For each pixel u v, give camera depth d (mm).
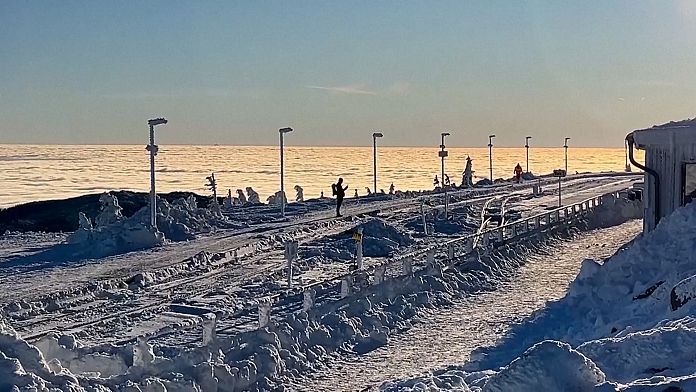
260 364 15445
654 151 24562
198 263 28156
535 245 32688
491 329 19609
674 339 10672
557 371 9141
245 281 25172
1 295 22078
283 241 33906
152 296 22828
